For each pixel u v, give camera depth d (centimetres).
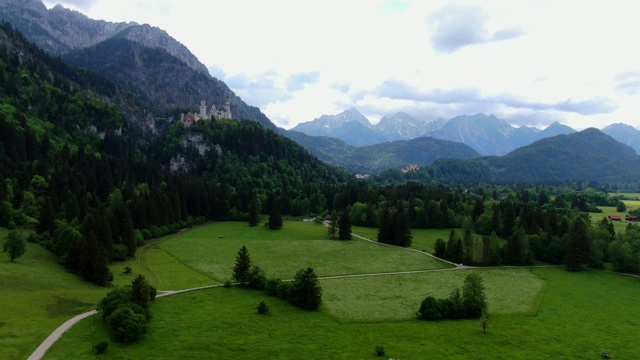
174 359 7269
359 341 8738
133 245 14488
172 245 16475
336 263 15175
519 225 19762
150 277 12319
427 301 10462
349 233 19025
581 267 15875
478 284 10719
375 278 13625
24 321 7962
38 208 15762
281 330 8969
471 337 9262
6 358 6619
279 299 10950
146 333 8125
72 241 12000
